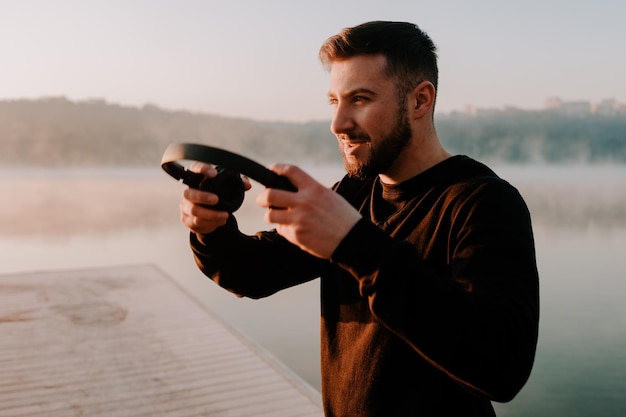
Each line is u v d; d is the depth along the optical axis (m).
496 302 0.73
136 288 5.08
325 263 1.13
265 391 2.95
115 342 3.65
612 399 4.52
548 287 8.79
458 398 0.90
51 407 2.70
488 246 0.80
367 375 0.95
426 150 1.01
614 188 43.16
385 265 0.70
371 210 1.10
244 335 3.84
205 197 0.92
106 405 2.74
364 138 0.95
